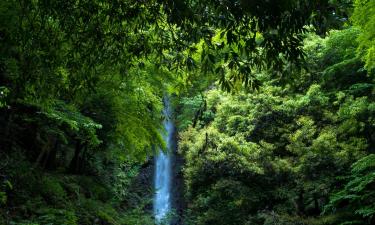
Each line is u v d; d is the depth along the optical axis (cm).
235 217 1380
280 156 1342
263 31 314
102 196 1498
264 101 1368
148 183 2288
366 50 823
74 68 432
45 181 1067
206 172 1401
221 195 1405
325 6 309
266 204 1339
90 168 1656
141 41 419
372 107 1037
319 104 1295
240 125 1455
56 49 416
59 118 879
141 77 775
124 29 399
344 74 1309
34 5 404
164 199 2233
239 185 1305
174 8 324
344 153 1097
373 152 1176
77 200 1195
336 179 1142
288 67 396
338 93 1238
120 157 1463
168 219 1936
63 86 477
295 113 1323
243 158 1301
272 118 1363
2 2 427
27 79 452
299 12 301
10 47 470
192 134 1662
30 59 421
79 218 1075
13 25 427
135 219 1630
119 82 753
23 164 1024
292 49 334
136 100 946
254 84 382
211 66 400
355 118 1136
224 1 307
